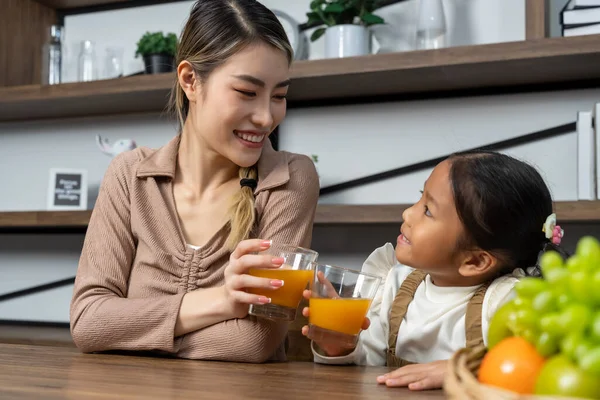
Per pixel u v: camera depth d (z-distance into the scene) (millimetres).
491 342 693
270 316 1114
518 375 591
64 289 2582
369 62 1936
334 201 2250
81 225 2285
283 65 1295
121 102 2363
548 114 2051
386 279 1429
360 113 2242
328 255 2273
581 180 1814
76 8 2623
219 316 1159
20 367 978
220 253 1310
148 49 2312
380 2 2207
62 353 1178
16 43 2512
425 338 1268
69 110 2500
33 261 2623
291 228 1321
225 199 1400
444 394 826
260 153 1359
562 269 552
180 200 1403
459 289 1278
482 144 2109
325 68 1978
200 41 1312
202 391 797
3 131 2693
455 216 1197
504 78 2000
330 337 1088
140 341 1173
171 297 1197
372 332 1373
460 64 1850
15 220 2328
